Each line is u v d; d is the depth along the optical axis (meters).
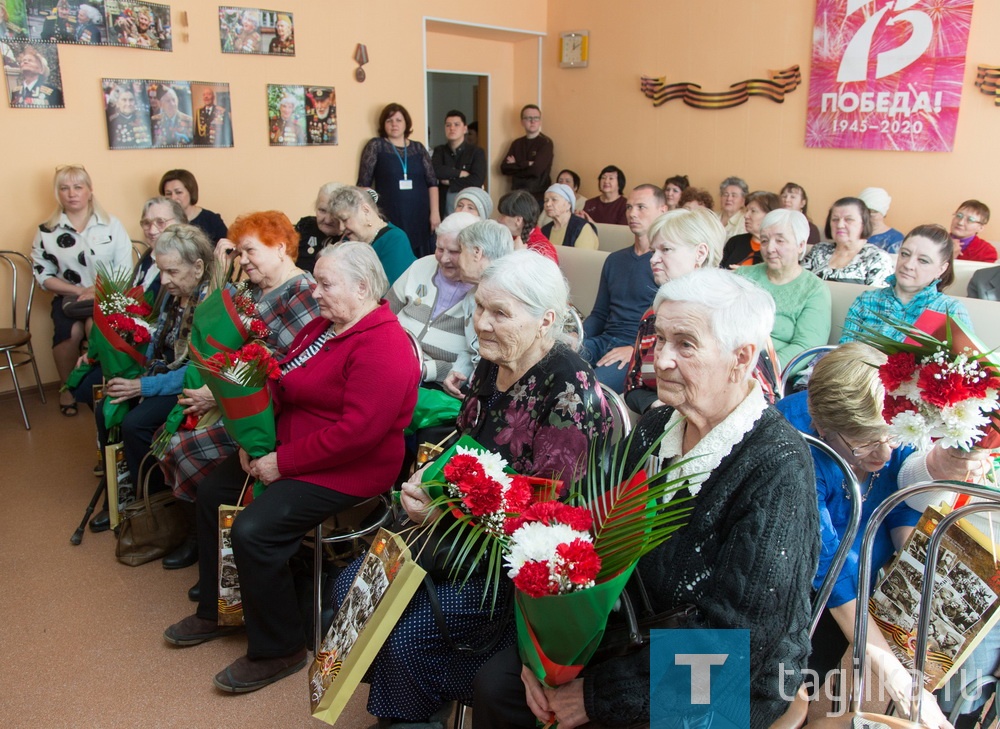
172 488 2.44
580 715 1.17
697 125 6.29
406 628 1.48
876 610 1.40
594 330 3.24
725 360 1.15
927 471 1.39
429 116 7.21
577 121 6.99
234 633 2.20
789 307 2.95
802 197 5.36
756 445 1.14
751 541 1.08
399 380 1.88
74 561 2.57
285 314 2.37
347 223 3.26
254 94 5.05
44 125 4.15
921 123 5.20
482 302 1.52
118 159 4.47
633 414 2.39
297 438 2.00
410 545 1.52
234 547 1.83
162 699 1.93
